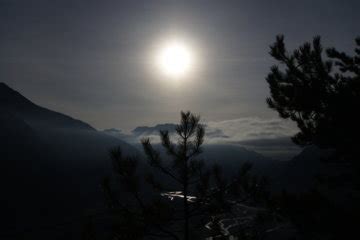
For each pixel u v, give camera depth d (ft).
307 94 46.65
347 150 44.60
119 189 41.39
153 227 42.63
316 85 46.73
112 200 40.88
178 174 43.62
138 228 41.52
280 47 49.42
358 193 42.09
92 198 588.50
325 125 45.68
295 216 41.63
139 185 41.70
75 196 602.44
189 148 44.19
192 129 44.37
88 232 42.37
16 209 516.73
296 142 49.03
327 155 49.11
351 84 46.50
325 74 47.39
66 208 539.29
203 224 44.34
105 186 40.78
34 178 639.35
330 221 40.06
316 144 47.62
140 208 41.27
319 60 48.14
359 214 39.37
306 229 41.39
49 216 497.46
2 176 600.80
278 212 42.86
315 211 41.14
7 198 540.11
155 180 42.88
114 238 41.63
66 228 406.00
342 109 44.42
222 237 41.55
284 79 49.88
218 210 43.09
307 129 47.60
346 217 39.22
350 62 50.37
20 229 444.55
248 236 41.42
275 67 50.14
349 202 41.47
